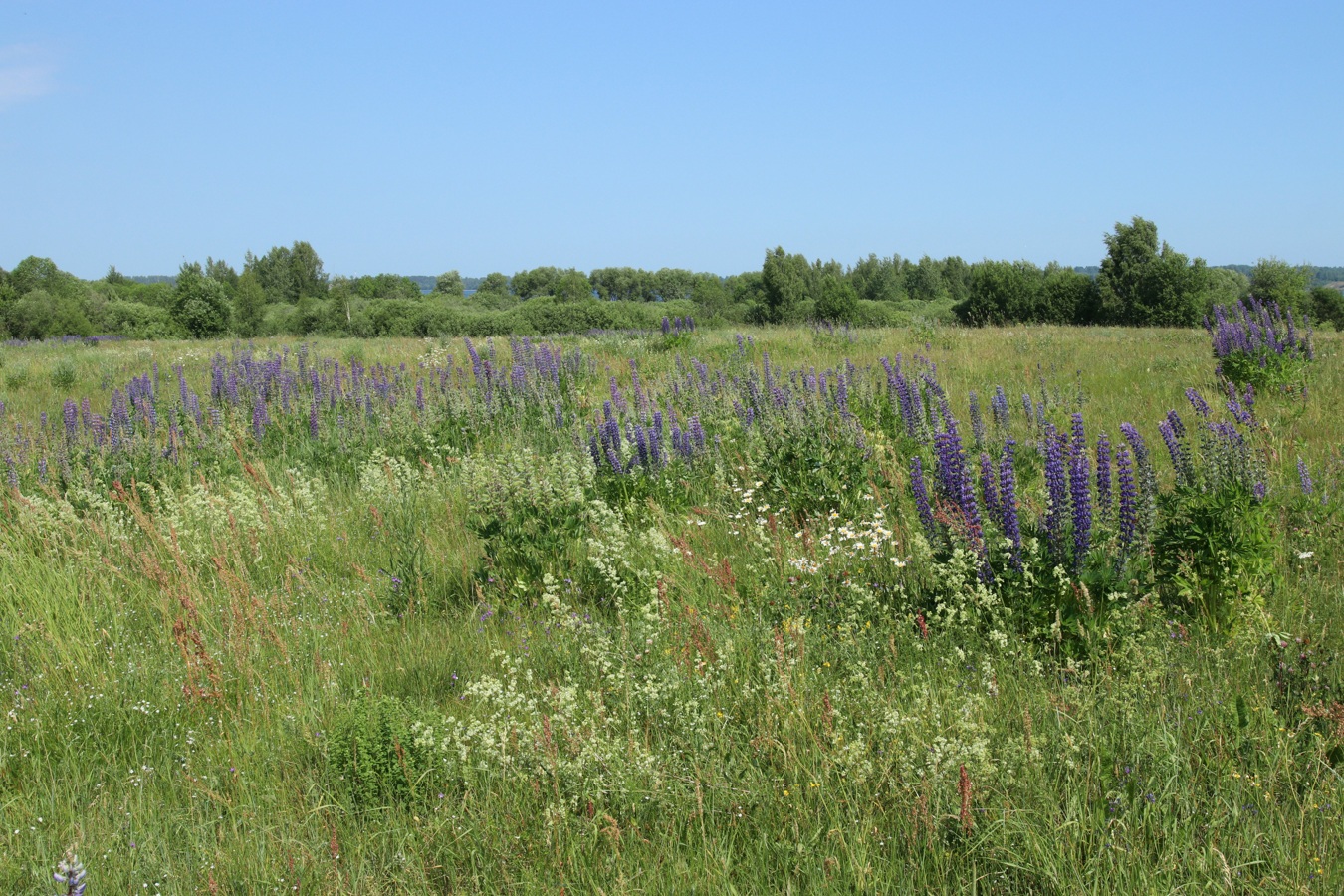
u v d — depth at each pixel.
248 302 71.44
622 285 131.62
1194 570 5.49
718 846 3.60
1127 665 4.62
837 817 3.64
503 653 5.48
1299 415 10.45
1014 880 3.35
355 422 12.67
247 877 3.69
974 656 4.95
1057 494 5.40
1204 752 3.94
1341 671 4.55
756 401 10.66
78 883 3.29
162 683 5.48
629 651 5.21
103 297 79.69
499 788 4.16
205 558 7.48
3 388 21.67
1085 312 61.19
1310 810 3.47
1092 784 3.75
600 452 8.83
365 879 3.61
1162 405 12.00
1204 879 3.22
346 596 6.70
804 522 7.82
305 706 5.14
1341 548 6.23
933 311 75.19
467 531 7.97
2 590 6.93
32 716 5.19
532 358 16.39
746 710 4.61
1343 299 63.31
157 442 11.95
